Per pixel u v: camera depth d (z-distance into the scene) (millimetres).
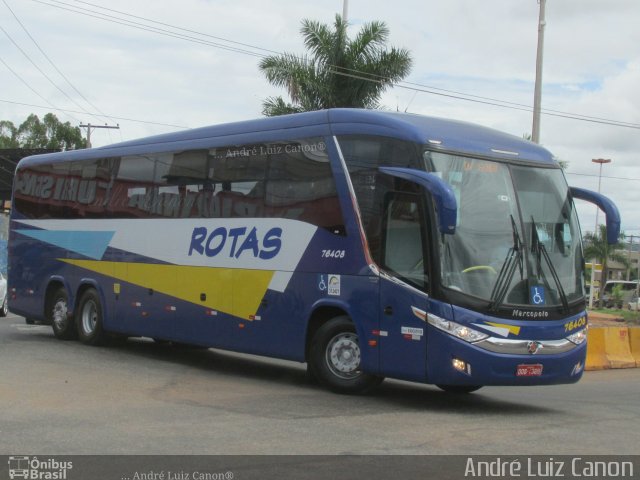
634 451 7641
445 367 9594
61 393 10219
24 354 14086
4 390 10289
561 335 10086
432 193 9375
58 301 16750
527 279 10047
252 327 11984
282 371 13625
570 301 10328
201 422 8555
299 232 11383
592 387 13258
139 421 8531
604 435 8469
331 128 11109
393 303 10102
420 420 9078
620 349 17078
